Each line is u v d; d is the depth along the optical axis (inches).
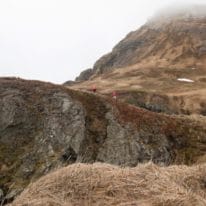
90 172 495.8
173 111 4773.6
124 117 2370.8
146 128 2327.8
